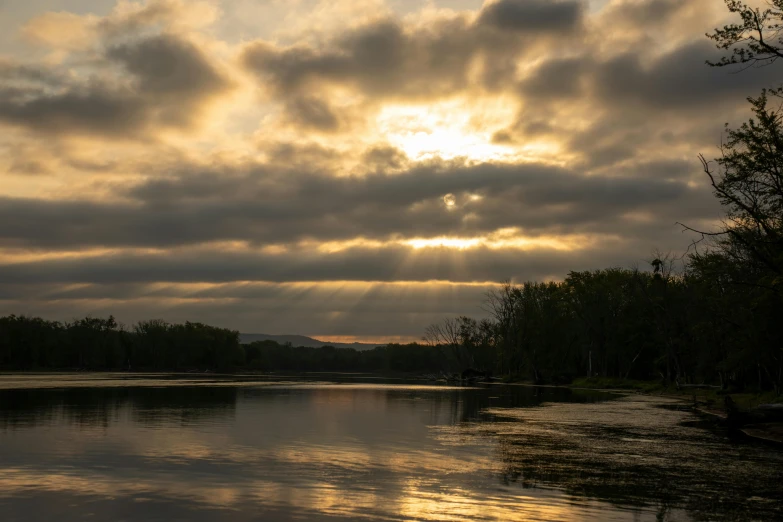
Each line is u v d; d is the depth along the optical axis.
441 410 53.78
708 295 74.12
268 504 17.48
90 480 20.36
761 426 38.59
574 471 23.25
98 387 88.69
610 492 19.58
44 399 60.50
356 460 25.17
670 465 24.86
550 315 138.50
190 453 26.22
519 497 18.72
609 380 117.06
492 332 169.00
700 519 16.52
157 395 69.31
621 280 122.00
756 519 16.55
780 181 36.16
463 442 31.53
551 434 35.72
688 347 96.62
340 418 44.06
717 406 60.00
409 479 21.30
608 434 36.09
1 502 17.34
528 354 141.00
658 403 67.56
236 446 28.59
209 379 141.75
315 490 19.34
